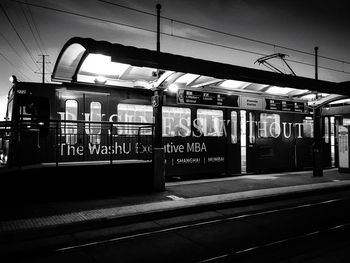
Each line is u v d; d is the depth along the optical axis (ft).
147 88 34.60
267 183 35.70
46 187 25.62
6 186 24.29
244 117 44.24
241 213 24.20
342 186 34.45
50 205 24.17
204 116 40.42
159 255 15.60
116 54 22.84
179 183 35.63
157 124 30.89
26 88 30.99
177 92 37.01
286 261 14.82
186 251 16.12
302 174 44.83
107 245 17.03
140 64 24.27
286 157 48.08
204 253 15.85
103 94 34.09
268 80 30.81
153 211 22.41
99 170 27.68
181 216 23.32
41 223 19.36
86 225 19.81
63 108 32.09
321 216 23.22
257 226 20.58
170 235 18.72
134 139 35.42
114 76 33.81
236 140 43.09
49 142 30.99
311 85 33.91
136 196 27.78
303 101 47.93
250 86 42.11
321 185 34.47
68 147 31.83
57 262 14.80
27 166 26.21
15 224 19.13
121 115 34.94
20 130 26.43
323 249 16.42
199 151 39.86
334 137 55.62
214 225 20.81
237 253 15.69
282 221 21.84
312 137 51.29
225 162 41.98
